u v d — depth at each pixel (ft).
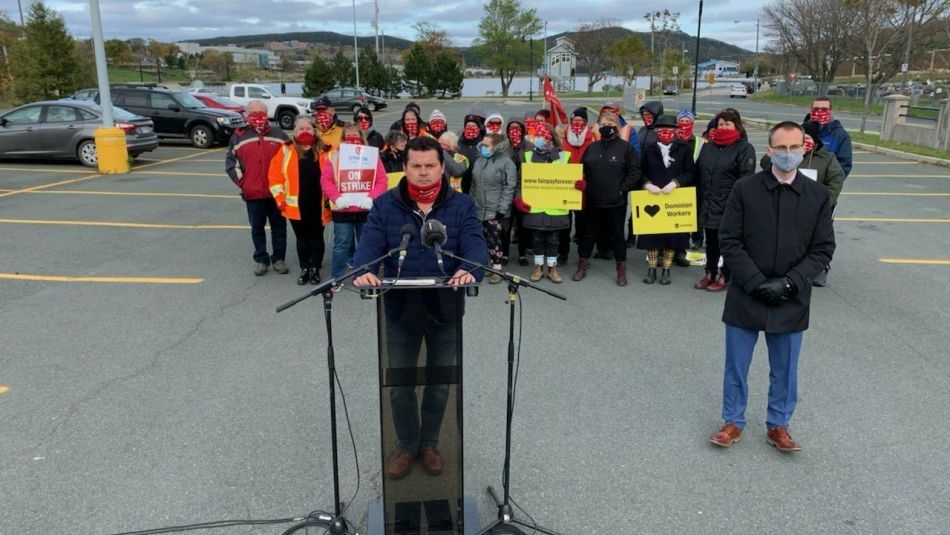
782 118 100.78
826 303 21.90
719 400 15.39
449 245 10.68
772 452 13.21
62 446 13.23
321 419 14.39
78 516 11.13
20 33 145.38
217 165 54.13
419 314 9.37
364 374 16.58
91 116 52.16
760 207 12.22
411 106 26.32
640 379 16.44
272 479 12.25
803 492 11.90
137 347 18.13
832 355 17.80
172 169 51.62
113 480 12.14
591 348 18.35
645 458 12.98
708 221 22.93
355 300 22.13
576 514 11.30
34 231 31.09
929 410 14.83
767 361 17.39
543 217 23.70
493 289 23.75
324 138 23.40
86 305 21.43
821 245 12.30
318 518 10.52
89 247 28.45
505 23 228.84
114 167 48.98
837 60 155.74
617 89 239.71
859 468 12.63
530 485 12.11
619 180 23.38
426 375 9.51
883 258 27.20
